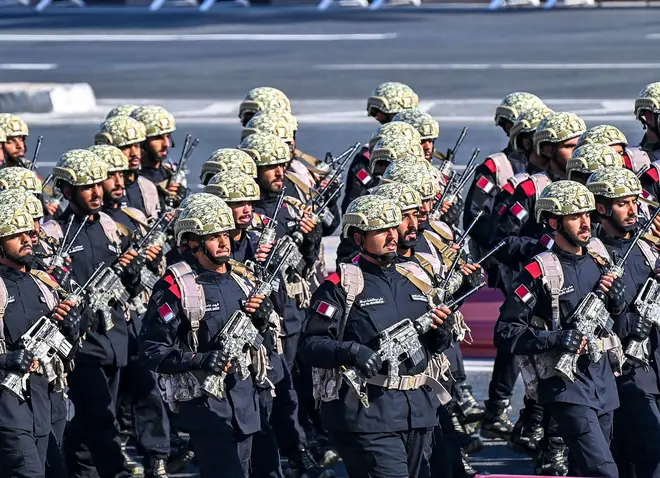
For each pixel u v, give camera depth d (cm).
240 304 1942
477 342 2970
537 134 2491
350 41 7931
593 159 2305
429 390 1911
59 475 2080
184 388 1919
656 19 8450
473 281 2145
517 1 9331
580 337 1928
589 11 8919
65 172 2327
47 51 7900
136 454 2541
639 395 2086
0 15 9694
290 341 2416
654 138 2766
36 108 6050
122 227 2405
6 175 2422
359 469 1902
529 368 2008
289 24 8762
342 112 5831
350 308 1881
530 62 7006
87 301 2181
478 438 2452
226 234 1941
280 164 2470
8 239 1959
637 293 2081
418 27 8431
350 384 1841
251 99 3044
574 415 1970
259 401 2086
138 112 2809
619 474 2136
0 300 1945
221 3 9819
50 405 2009
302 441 2339
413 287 1916
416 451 1922
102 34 8519
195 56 7575
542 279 1973
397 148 2556
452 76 6681
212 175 2405
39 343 1955
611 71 6669
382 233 1880
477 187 2609
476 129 5350
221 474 1930
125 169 2444
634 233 2145
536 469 2291
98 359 2278
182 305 1900
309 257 2417
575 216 1984
